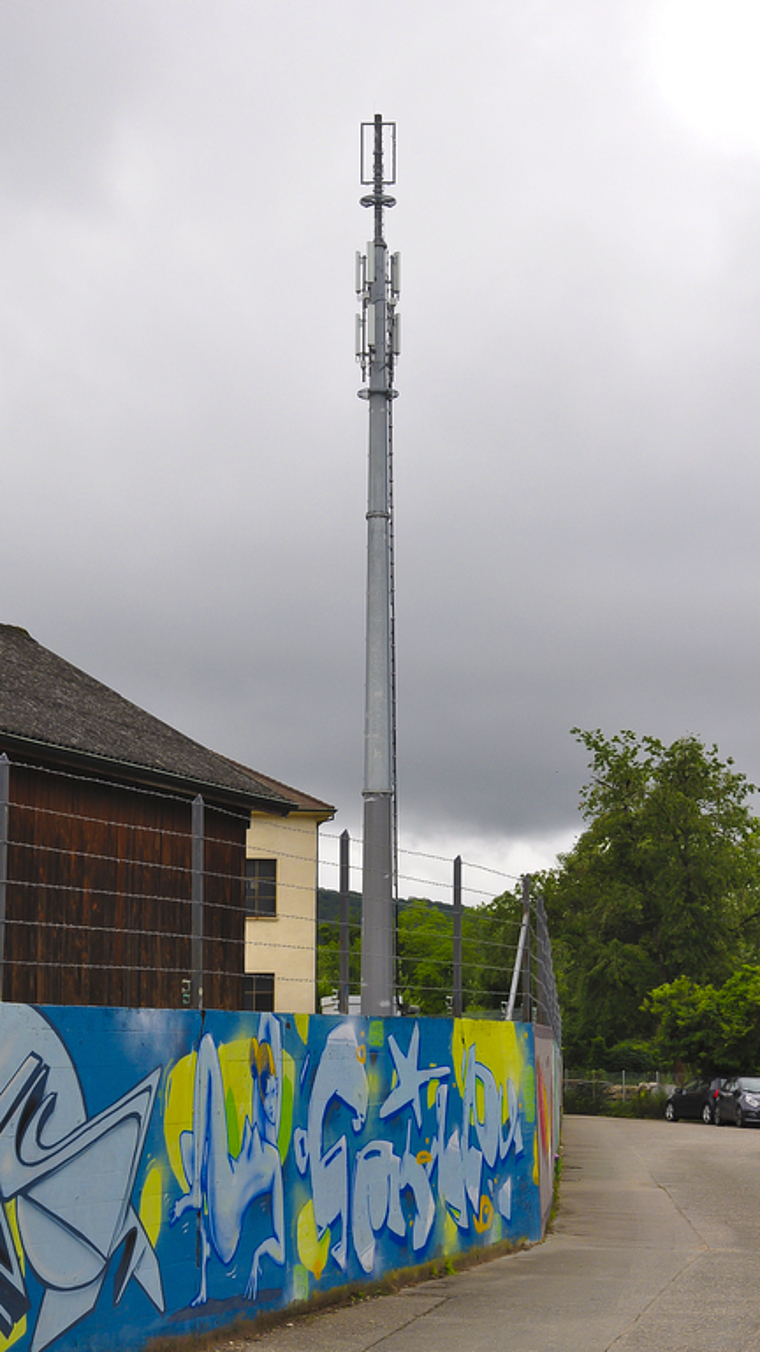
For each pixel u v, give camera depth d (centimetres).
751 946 7150
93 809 1527
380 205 1445
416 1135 1130
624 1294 1015
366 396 1428
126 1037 757
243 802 1745
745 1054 4684
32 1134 673
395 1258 1073
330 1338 847
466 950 1334
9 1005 667
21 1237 659
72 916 1475
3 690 1564
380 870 1287
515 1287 1057
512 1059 1367
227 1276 842
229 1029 866
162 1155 784
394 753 1338
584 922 6888
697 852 6638
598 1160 2388
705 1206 1658
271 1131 910
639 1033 6538
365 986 1216
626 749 7000
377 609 1373
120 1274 736
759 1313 927
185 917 1653
